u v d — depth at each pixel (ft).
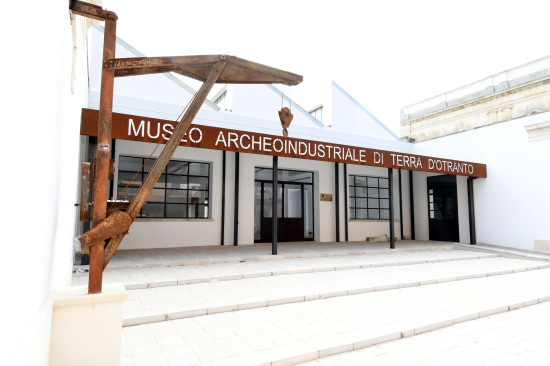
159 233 28.91
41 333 5.63
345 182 38.70
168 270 19.58
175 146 8.69
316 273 20.43
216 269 20.10
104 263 7.88
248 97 34.78
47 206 6.40
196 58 8.80
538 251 31.65
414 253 29.78
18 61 3.91
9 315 3.91
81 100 16.40
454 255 29.12
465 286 18.45
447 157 41.19
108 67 8.23
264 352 9.41
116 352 7.41
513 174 34.37
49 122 6.11
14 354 4.01
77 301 7.18
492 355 9.84
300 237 36.94
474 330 11.99
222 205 31.76
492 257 30.07
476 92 40.88
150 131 20.22
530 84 35.45
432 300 15.31
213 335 10.75
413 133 48.88
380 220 41.04
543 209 31.81
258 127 34.47
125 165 28.58
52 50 6.04
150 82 29.78
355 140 40.81
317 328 11.44
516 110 36.55
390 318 12.61
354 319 12.45
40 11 4.92
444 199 39.83
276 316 12.75
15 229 4.08
